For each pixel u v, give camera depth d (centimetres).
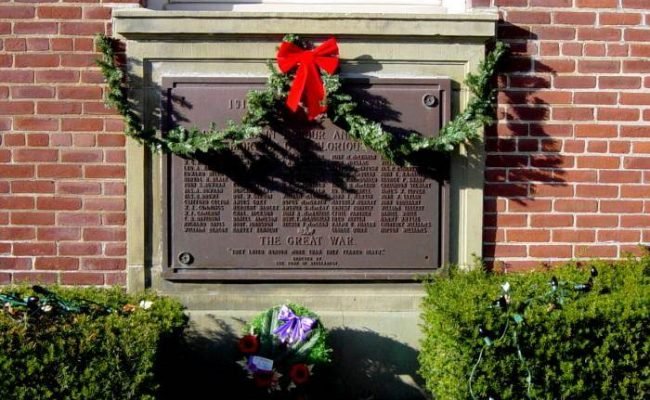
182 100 396
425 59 404
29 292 369
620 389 342
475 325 334
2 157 399
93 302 358
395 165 402
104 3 399
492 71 396
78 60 399
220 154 397
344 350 409
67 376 317
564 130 409
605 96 409
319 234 403
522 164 409
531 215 411
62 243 403
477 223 407
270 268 403
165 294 405
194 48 398
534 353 337
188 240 400
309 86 390
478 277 390
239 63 400
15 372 316
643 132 411
